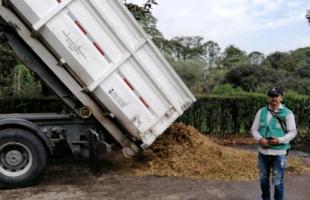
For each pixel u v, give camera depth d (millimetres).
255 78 24922
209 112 11680
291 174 7328
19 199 5438
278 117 4879
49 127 6496
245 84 25000
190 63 27766
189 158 7270
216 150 7746
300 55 33250
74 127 6645
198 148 7637
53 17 5895
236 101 11984
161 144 7578
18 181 5887
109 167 7215
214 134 11789
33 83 15320
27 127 5965
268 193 5094
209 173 6883
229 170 7047
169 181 6469
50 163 7516
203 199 5629
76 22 6004
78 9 5992
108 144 6746
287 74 26344
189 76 26656
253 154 8336
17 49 6465
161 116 6469
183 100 6543
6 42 6805
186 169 6961
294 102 12523
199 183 6410
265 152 4930
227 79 26109
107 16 6074
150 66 6320
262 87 23188
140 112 6363
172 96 6469
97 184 6223
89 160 7273
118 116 6332
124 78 6258
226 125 11883
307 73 26641
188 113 11367
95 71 6117
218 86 23359
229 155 7824
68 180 6422
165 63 6348
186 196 5738
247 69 25531
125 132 6598
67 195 5652
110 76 6184
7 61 13938
